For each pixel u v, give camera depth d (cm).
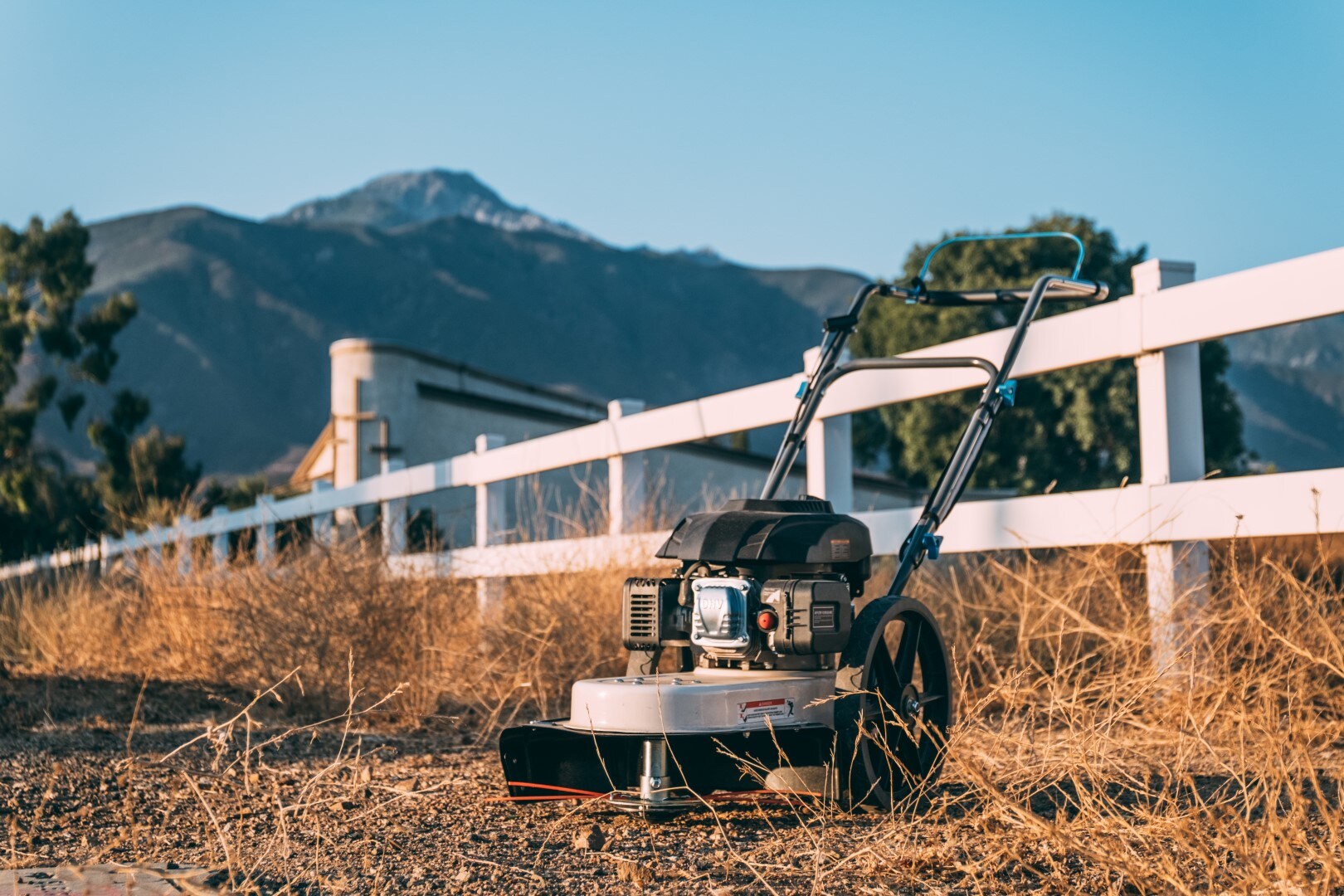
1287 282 462
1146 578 573
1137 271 530
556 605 675
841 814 390
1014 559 640
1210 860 296
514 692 632
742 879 321
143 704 627
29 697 635
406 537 863
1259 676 467
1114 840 328
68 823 389
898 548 615
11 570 1573
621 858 345
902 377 607
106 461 2844
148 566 887
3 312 3116
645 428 745
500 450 882
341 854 350
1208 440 2819
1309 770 333
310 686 631
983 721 501
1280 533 468
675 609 412
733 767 405
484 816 401
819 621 388
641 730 370
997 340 580
